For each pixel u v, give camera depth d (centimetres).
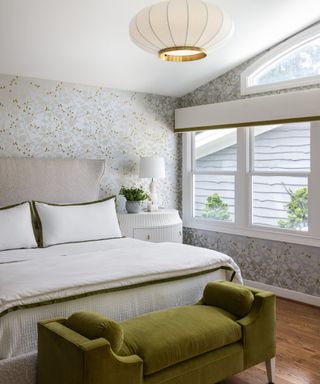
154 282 301
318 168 450
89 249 398
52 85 486
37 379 246
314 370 314
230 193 545
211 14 240
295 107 459
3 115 454
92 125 519
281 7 404
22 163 453
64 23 383
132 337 244
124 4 367
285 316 427
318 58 452
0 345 242
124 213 524
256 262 514
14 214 407
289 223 483
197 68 513
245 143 519
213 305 303
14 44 404
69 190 480
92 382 209
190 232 596
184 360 250
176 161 603
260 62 496
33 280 273
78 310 271
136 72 500
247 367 281
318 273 456
